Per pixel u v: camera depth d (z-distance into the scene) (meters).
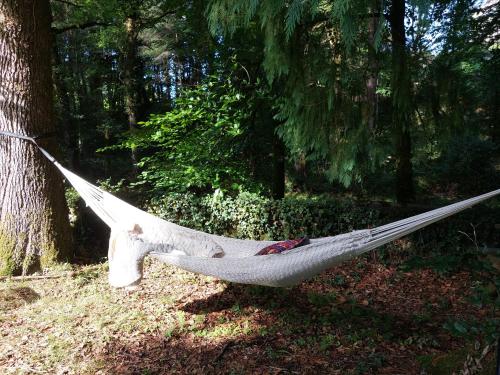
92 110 13.62
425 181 10.04
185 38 9.26
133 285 3.76
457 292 4.57
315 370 3.11
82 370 3.16
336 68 4.27
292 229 6.68
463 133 4.86
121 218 4.37
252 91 7.09
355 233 3.05
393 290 4.83
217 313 4.19
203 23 7.13
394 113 4.59
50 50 5.41
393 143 4.59
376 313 4.10
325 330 3.76
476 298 2.52
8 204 5.14
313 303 4.45
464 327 2.28
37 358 3.31
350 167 4.31
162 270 5.51
